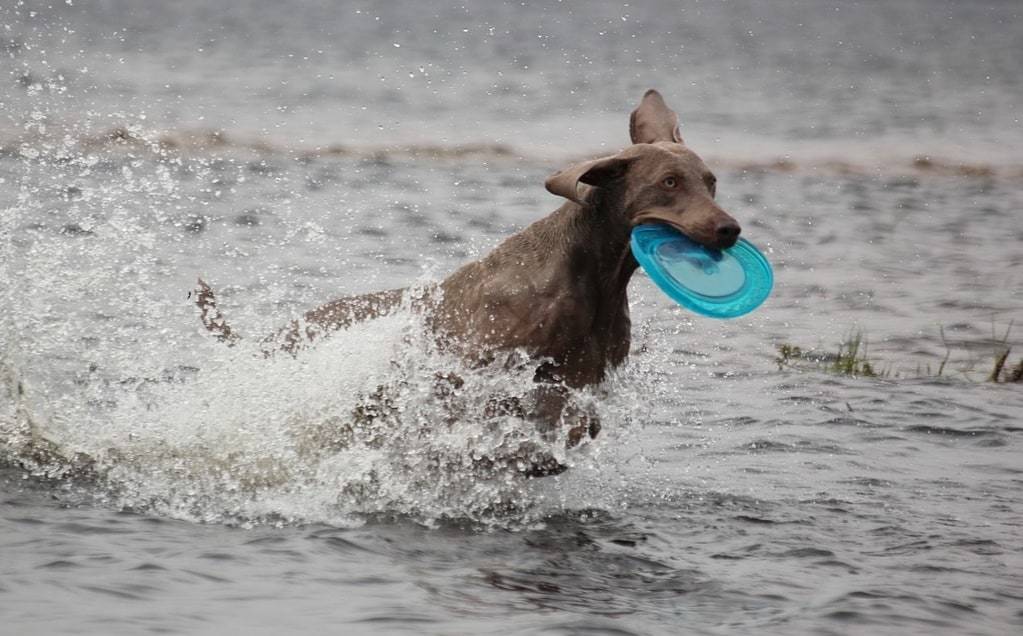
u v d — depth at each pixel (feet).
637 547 41.06
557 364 44.73
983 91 263.49
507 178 137.08
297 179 127.54
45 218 90.63
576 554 40.09
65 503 42.37
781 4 653.30
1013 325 81.82
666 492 47.42
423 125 174.50
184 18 387.14
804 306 86.07
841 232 115.65
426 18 444.55
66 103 170.19
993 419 58.90
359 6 493.77
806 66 312.29
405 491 45.44
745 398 61.93
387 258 87.97
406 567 37.88
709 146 173.06
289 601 34.19
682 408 59.62
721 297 42.98
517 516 44.16
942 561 39.93
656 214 43.09
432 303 47.21
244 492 44.68
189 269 80.33
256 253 87.61
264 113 176.65
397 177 133.49
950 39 440.86
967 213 129.70
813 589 37.11
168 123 160.35
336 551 39.01
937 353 74.18
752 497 46.98
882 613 34.99
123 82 201.16
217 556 37.60
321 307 49.78
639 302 84.33
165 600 33.68
